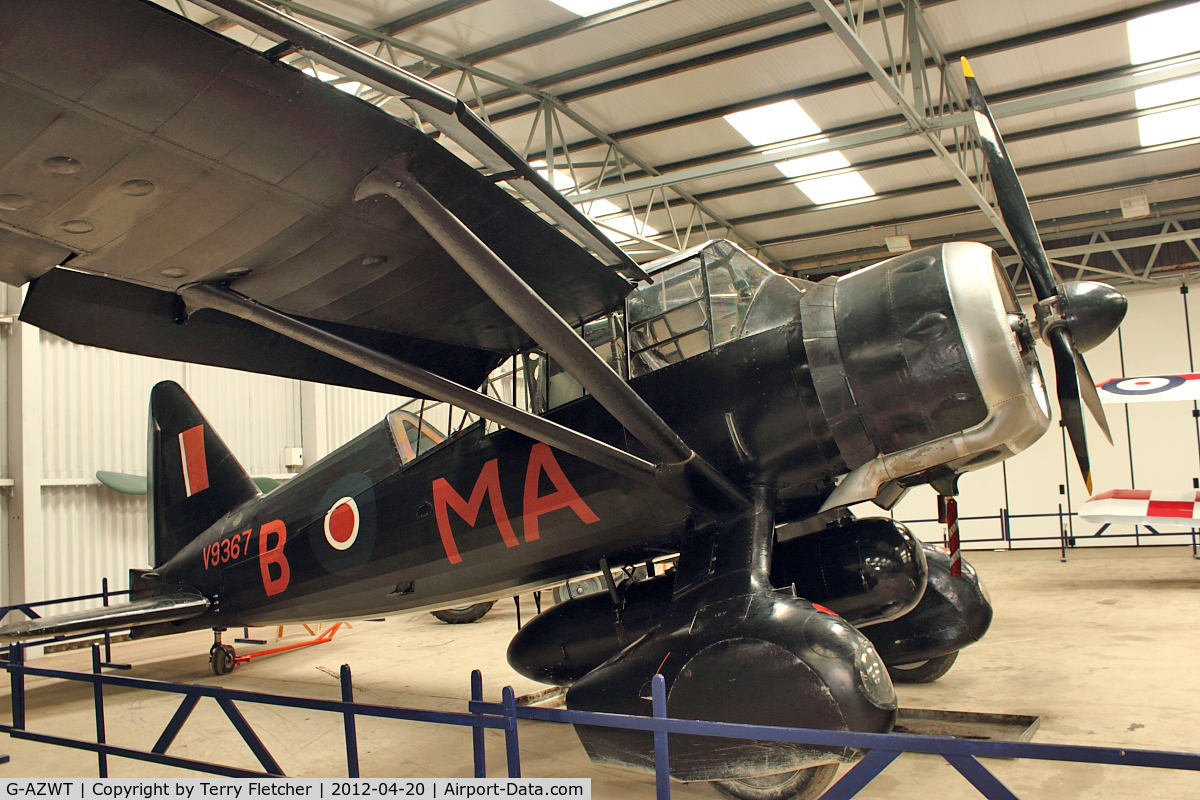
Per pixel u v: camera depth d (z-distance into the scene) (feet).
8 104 7.04
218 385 35.12
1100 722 12.78
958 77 25.52
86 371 30.40
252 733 9.91
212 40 6.79
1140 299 44.27
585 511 12.51
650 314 12.51
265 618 18.03
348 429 40.52
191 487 19.69
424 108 8.16
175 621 19.21
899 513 49.24
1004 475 46.65
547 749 13.41
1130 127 29.30
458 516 13.98
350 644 26.66
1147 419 43.62
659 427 10.43
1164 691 14.46
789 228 40.01
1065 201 37.17
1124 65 25.04
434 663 22.43
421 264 11.14
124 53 6.70
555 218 10.56
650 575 14.33
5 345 28.53
